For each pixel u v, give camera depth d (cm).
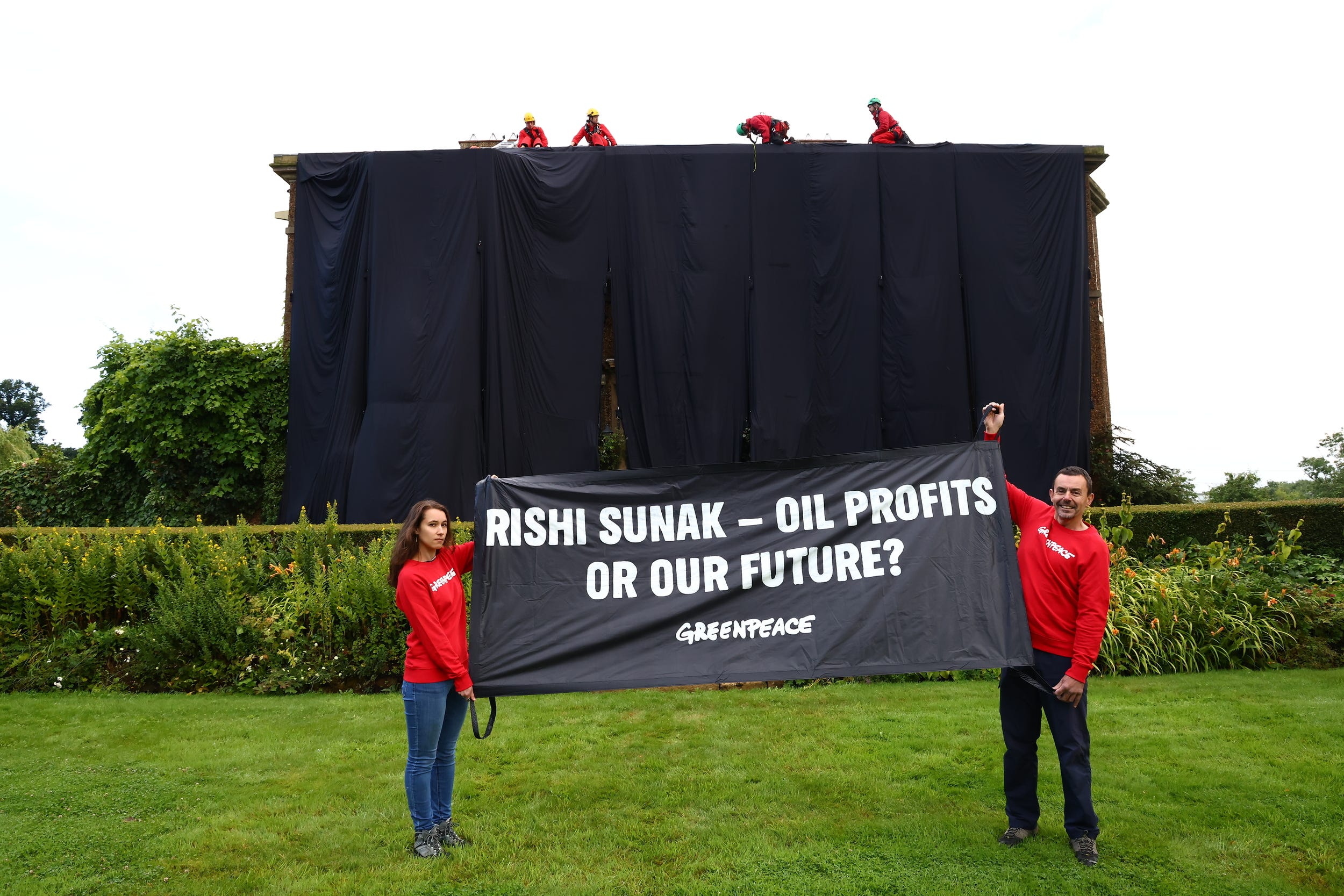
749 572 459
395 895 370
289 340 1441
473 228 1299
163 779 523
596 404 1341
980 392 1351
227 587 827
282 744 593
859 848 409
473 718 407
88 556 845
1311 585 904
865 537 459
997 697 689
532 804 473
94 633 818
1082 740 395
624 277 1357
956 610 439
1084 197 1391
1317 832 423
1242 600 844
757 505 470
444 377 1266
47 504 1420
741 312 1350
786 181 1366
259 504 1413
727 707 670
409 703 404
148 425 1378
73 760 561
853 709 655
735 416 1343
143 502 1413
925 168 1373
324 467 1295
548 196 1329
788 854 403
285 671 764
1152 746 558
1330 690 700
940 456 467
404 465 1252
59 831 444
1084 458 1360
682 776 514
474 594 445
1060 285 1367
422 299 1287
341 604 793
